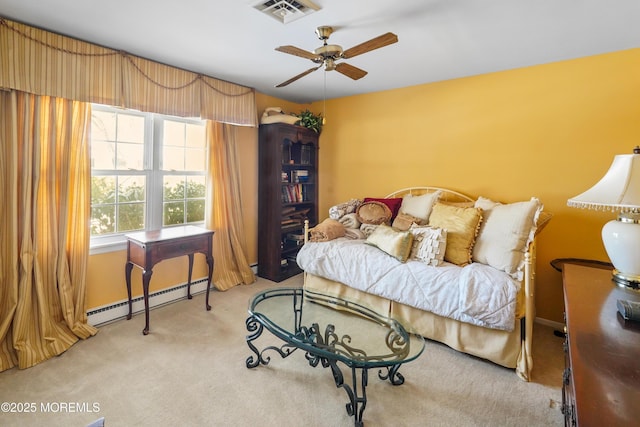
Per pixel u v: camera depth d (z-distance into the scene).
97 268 2.74
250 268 3.92
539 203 2.38
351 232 3.43
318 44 2.49
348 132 4.16
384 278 2.63
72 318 2.47
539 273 2.92
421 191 3.58
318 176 4.45
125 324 2.77
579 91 2.71
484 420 1.73
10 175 2.18
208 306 3.09
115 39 2.42
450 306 2.28
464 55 2.69
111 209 2.87
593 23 2.12
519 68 2.96
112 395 1.88
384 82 3.48
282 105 4.30
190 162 3.48
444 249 2.56
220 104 3.42
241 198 3.86
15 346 2.14
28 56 2.17
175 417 1.72
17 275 2.21
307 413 1.76
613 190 1.50
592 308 1.21
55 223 2.40
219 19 2.12
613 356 0.88
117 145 2.88
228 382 2.02
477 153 3.22
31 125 2.25
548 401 1.87
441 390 1.98
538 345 2.53
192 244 2.91
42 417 1.70
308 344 1.78
